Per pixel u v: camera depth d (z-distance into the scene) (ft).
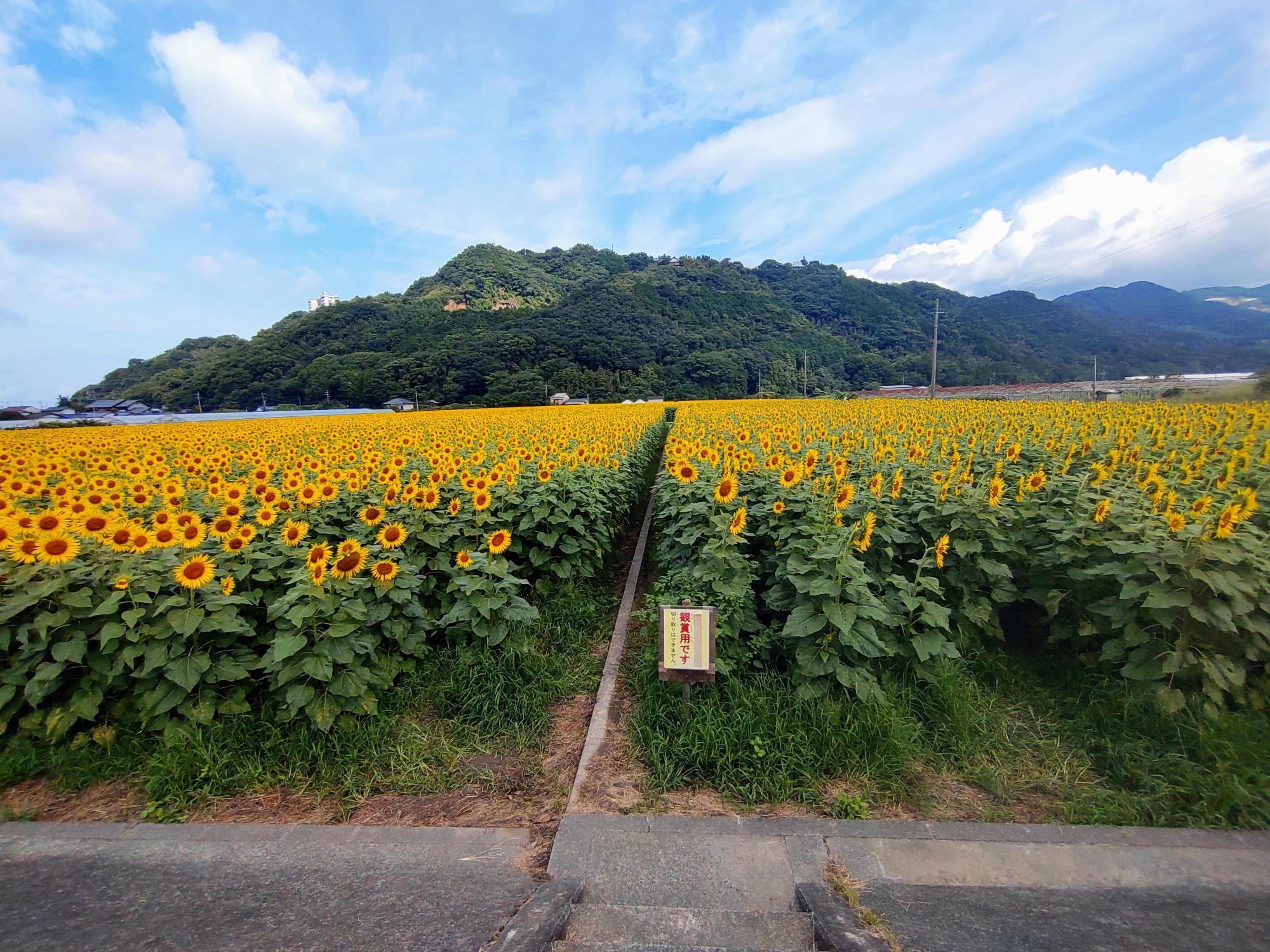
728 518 15.58
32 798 11.27
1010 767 11.73
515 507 20.58
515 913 8.18
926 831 9.82
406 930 7.98
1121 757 11.62
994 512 15.46
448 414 105.91
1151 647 12.34
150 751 12.09
